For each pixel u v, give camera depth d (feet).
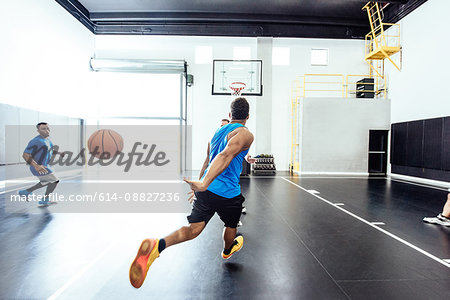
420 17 23.39
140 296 5.20
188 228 5.29
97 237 8.60
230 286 5.60
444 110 20.93
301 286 5.62
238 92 31.12
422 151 22.53
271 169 28.66
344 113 27.55
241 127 5.43
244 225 9.98
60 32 24.70
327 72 31.68
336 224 10.17
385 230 9.48
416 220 10.77
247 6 27.58
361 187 19.13
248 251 7.50
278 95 31.48
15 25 19.38
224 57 31.73
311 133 27.61
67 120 25.71
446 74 20.77
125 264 6.64
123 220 10.57
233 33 30.73
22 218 10.72
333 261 6.89
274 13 28.99
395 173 26.21
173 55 31.71
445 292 5.43
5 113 17.76
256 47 31.45
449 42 20.51
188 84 31.24
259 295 5.26
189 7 27.86
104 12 28.94
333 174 27.20
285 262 6.80
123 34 31.07
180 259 6.93
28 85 20.67
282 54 31.68
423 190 17.90
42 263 6.67
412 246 7.98
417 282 5.84
